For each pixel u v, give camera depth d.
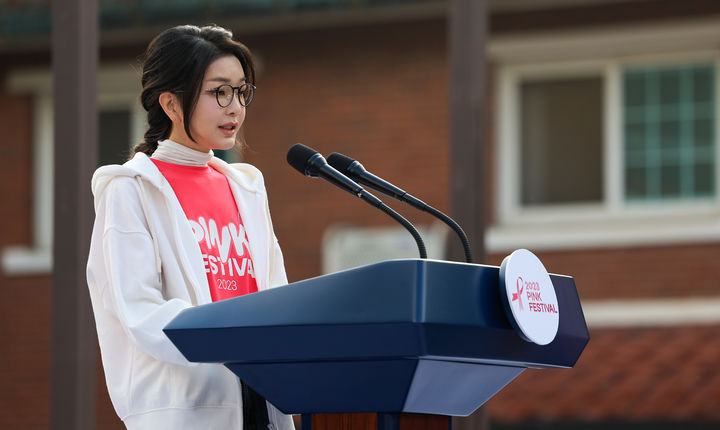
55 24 5.46
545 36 10.90
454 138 5.68
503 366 2.32
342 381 2.19
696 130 10.75
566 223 10.89
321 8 10.98
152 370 2.63
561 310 2.32
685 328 10.48
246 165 3.05
